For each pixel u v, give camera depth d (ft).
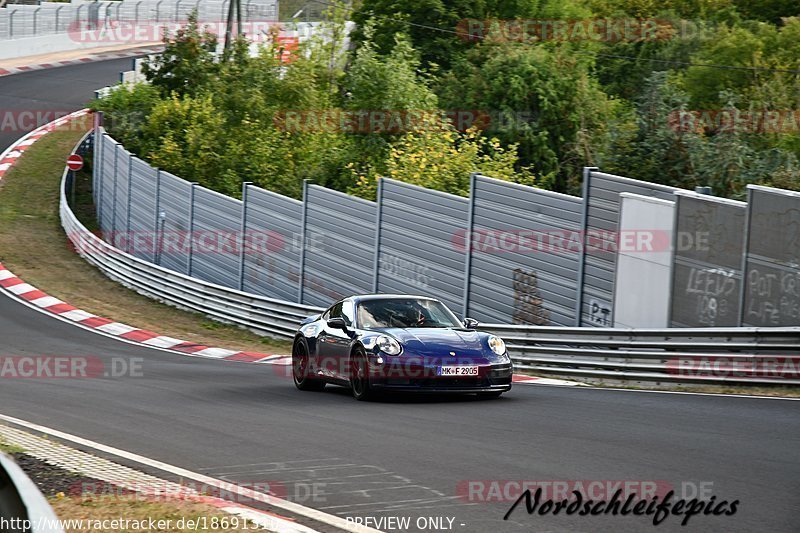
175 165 198.18
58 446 47.93
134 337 126.11
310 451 46.78
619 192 94.07
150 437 51.93
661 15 333.62
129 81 266.77
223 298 139.85
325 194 132.57
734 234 82.79
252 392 73.97
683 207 87.40
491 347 66.28
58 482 40.04
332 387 78.64
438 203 113.91
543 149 233.14
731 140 152.05
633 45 308.19
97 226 218.38
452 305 112.16
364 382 65.87
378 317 70.33
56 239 195.52
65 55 392.27
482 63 263.29
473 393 67.72
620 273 93.45
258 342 128.26
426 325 70.08
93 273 171.42
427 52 285.84
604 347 85.30
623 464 41.93
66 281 163.53
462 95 247.70
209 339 128.16
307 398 69.56
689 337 77.82
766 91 239.91
